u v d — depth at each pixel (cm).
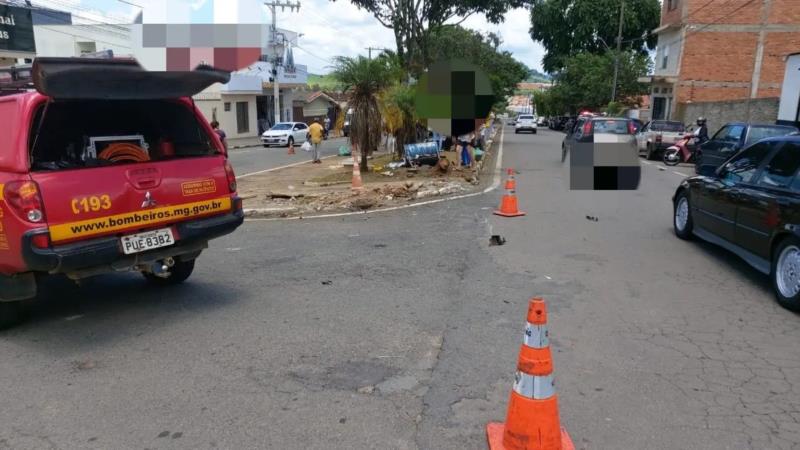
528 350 293
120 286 622
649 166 1905
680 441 318
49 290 612
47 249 432
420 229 887
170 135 584
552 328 480
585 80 4666
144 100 552
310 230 899
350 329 483
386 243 797
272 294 582
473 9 2734
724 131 1592
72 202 445
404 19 2638
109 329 495
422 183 1313
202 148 571
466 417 344
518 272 647
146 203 491
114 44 2772
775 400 362
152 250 502
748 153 670
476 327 485
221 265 700
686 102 3222
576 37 5409
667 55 3575
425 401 363
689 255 723
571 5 5422
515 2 2762
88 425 341
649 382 386
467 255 724
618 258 707
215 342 461
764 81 3238
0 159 443
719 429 329
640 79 3469
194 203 532
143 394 377
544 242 792
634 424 335
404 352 436
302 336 470
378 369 409
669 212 1032
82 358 437
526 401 293
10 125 442
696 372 400
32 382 398
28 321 520
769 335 465
